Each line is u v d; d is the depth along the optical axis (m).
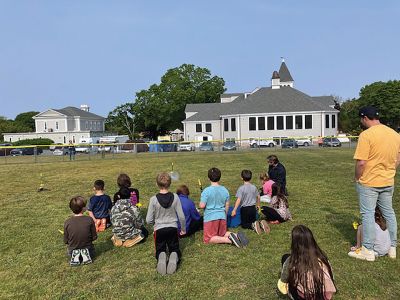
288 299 4.24
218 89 78.94
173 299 4.39
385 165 5.11
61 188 12.96
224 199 6.34
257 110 51.62
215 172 6.34
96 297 4.54
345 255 5.53
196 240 6.46
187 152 35.78
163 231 5.38
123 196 6.63
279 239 6.37
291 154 27.08
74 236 5.57
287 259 3.98
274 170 9.69
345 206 8.76
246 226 7.00
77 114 85.31
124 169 18.98
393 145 5.05
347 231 6.75
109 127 102.75
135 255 5.89
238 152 32.03
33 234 7.25
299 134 51.00
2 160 30.34
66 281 5.05
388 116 69.62
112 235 7.02
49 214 8.90
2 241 6.84
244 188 7.02
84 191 12.24
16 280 5.15
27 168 20.97
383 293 4.39
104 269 5.40
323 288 3.56
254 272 5.03
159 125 78.19
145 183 13.45
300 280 3.60
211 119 58.69
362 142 5.09
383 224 5.39
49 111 81.62
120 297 4.50
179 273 5.09
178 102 74.69
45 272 5.39
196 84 78.06
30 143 64.31
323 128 50.50
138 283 4.86
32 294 4.71
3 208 9.70
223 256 5.63
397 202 8.89
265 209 7.38
